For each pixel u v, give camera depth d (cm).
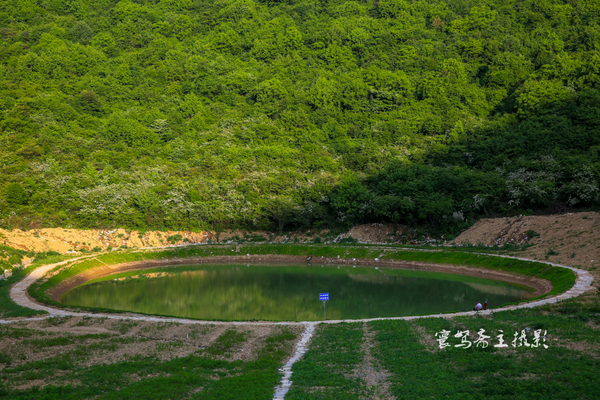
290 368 3164
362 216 11062
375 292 7044
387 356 3253
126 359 3369
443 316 4553
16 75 17125
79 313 5181
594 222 7644
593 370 2619
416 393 2458
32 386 2741
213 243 11056
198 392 2633
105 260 9144
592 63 13300
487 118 14500
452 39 19012
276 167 12775
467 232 9569
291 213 11250
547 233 8119
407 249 9375
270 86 17188
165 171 12431
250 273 8950
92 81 17538
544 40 16375
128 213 10881
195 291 7381
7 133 13112
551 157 10262
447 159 12675
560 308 4322
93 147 13725
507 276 7106
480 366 2834
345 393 2509
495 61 16362
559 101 12619
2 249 8194
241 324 4553
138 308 6191
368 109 16062
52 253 9056
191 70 18850
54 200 10600
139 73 19012
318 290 7362
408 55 18300
